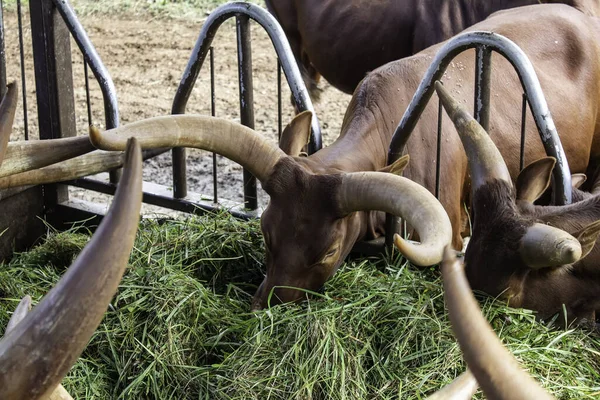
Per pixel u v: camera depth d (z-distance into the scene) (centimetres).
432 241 301
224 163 714
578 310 355
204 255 405
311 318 343
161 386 336
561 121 477
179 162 472
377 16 678
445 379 319
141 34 1064
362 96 435
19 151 295
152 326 353
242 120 459
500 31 488
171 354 342
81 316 151
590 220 347
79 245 440
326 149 405
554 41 495
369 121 422
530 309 351
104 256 150
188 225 429
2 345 153
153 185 496
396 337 337
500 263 337
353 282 375
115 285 152
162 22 1102
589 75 500
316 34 718
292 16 761
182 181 476
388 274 395
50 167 384
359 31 687
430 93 392
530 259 329
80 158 394
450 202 432
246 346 342
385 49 679
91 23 1099
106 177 498
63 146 300
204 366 345
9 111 235
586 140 500
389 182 342
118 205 151
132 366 343
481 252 342
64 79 497
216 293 392
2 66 494
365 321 345
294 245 361
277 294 361
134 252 401
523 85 381
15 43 1023
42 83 495
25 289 400
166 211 589
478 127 356
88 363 346
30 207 484
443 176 429
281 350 335
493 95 460
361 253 414
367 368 334
